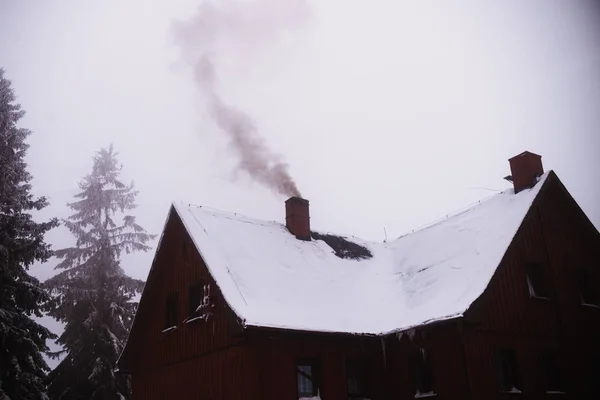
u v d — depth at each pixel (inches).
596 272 800.9
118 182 1306.6
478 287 637.3
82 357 1048.8
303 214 876.0
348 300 745.6
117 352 1047.0
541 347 679.1
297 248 818.2
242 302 621.3
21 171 1007.0
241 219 819.4
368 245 945.5
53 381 1049.5
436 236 839.7
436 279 725.9
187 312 717.3
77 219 1249.4
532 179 776.3
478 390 592.4
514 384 641.0
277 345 611.2
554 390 678.5
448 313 615.8
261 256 742.5
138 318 805.9
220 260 684.1
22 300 859.4
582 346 729.6
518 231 701.3
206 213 785.6
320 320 656.4
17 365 791.7
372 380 686.5
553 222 768.3
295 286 714.2
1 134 1014.4
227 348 634.8
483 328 626.2
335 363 657.0
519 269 695.1
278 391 591.8
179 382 706.8
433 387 631.2
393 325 682.2
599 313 775.1
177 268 759.7
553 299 718.5
